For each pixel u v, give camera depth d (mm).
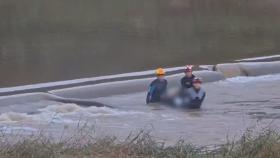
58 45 109625
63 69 85250
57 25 135625
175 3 171000
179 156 28594
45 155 27859
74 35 121812
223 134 40469
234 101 60938
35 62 91812
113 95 65250
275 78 75688
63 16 148750
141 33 125438
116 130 41406
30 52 102000
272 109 55844
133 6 167750
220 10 165875
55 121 47719
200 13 159125
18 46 108625
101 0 177000
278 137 29859
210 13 159625
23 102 58188
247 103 59688
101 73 81312
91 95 64125
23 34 123688
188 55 97500
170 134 40344
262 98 62500
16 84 73438
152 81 62000
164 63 89375
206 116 51750
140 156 28812
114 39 117000
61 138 33188
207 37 120125
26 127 43188
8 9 160500
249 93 65812
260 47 106250
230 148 29984
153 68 84812
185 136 39312
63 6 165750
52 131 40000
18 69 85375
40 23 138500
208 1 177625
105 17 148125
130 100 62125
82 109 54938
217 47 106500
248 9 167125
